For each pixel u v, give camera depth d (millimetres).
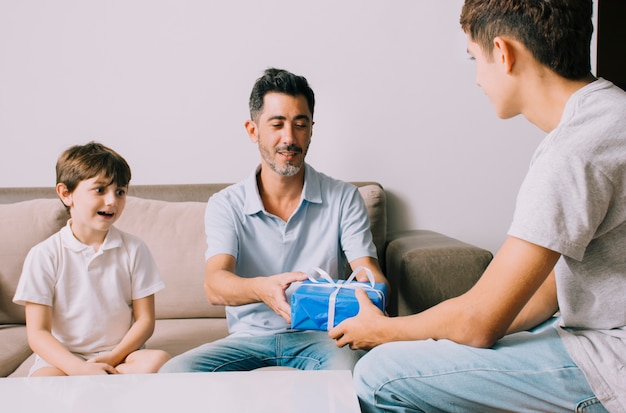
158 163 1999
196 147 1992
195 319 1648
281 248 1363
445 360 824
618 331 802
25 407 770
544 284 1008
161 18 1950
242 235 1362
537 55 828
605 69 2727
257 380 860
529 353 806
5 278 1602
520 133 1979
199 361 1144
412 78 1960
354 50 1952
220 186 1893
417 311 1377
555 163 753
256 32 1951
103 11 1949
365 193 1758
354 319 933
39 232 1636
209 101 1976
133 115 1982
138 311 1365
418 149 1985
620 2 2689
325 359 1166
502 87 875
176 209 1741
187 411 741
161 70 1967
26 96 1977
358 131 1980
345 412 732
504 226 2014
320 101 1975
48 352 1191
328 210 1395
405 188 2002
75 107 1980
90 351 1303
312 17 1944
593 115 770
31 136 1990
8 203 1828
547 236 747
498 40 839
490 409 827
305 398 782
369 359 866
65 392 824
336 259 1389
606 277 795
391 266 1573
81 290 1313
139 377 884
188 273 1644
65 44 1959
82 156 1310
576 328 862
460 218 2012
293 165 1297
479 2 867
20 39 1958
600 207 750
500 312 788
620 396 756
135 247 1390
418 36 1944
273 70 1320
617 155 746
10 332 1525
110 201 1310
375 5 1936
